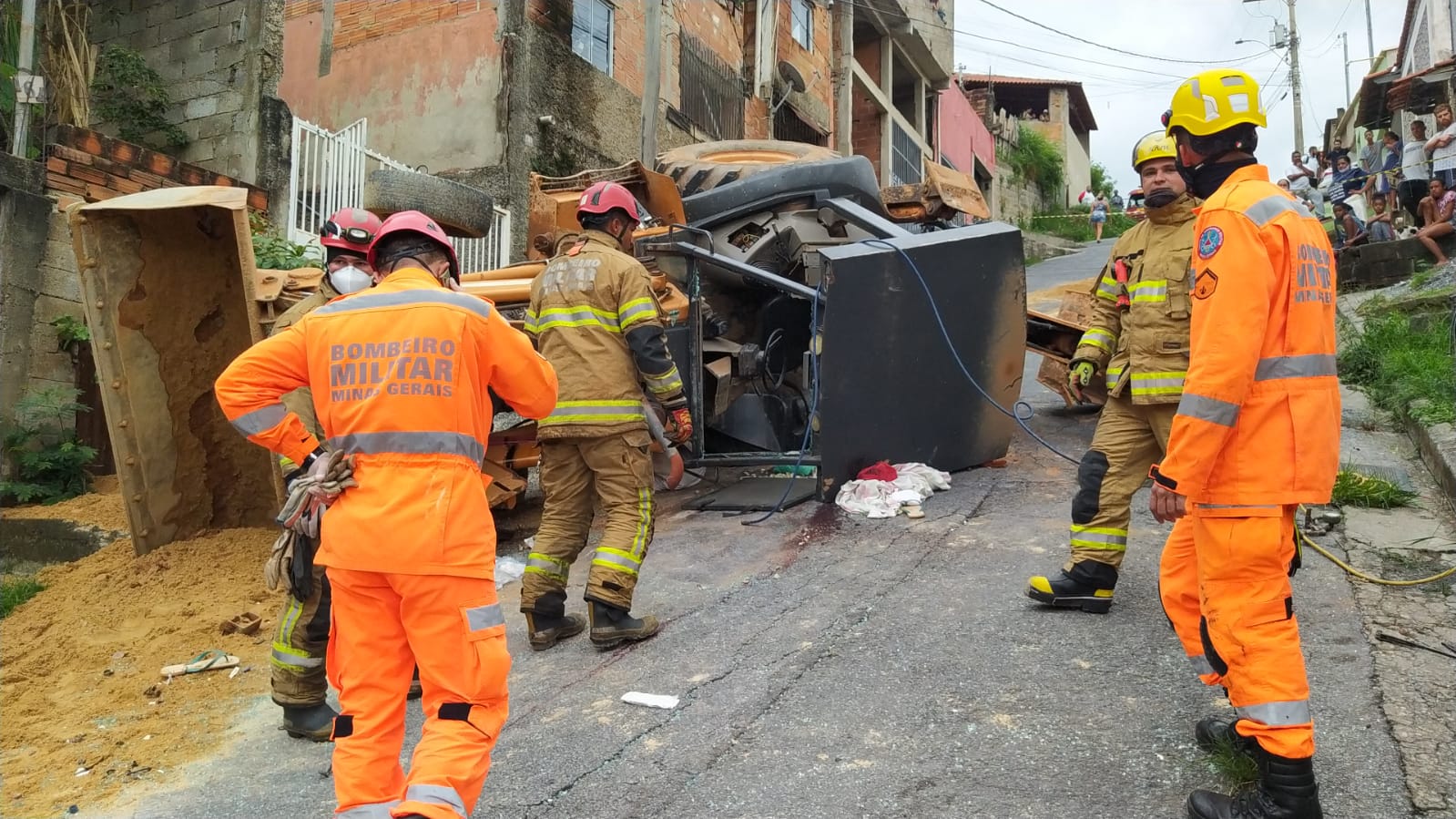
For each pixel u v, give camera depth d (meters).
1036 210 40.62
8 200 7.27
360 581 2.46
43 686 4.51
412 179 5.11
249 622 4.87
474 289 6.20
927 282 6.02
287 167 9.87
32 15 7.73
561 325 4.25
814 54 22.16
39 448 7.32
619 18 14.80
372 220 3.43
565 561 4.33
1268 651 2.44
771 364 6.95
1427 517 4.85
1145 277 3.78
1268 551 2.44
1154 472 2.58
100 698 4.33
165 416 5.82
